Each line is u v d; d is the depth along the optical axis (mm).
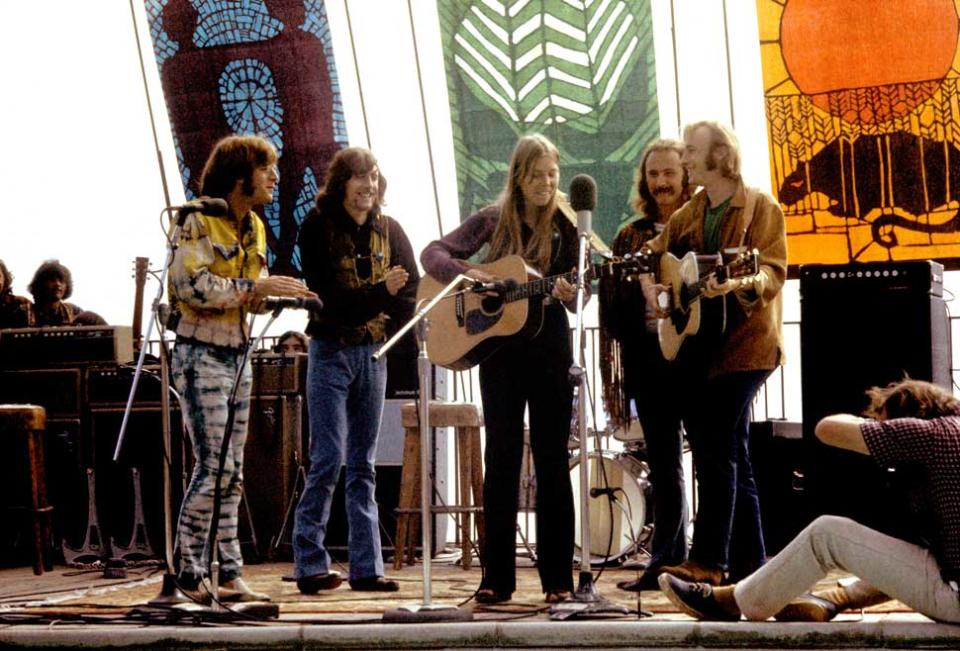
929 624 4656
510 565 5625
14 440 8430
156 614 5230
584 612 5059
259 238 5734
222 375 5527
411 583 6809
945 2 8164
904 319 6465
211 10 9398
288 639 4949
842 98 8367
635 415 7992
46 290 9117
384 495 8234
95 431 8516
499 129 9016
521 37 8977
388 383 8227
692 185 6207
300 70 9328
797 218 8469
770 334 5535
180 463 8344
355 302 6262
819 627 4730
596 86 8891
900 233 8281
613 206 8867
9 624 5355
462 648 4895
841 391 6559
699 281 5250
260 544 8352
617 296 6016
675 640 4793
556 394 5555
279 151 9359
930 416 4746
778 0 8469
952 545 4559
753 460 7492
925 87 8219
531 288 5488
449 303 5766
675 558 6078
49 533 8203
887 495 6496
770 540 7453
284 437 8375
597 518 7957
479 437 7703
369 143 9477
